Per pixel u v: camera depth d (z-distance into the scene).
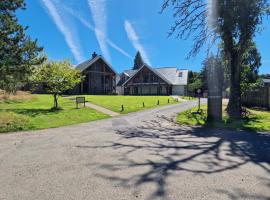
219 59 24.14
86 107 26.22
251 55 35.78
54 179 6.27
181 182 6.05
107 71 61.94
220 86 18.22
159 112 23.33
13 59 16.64
